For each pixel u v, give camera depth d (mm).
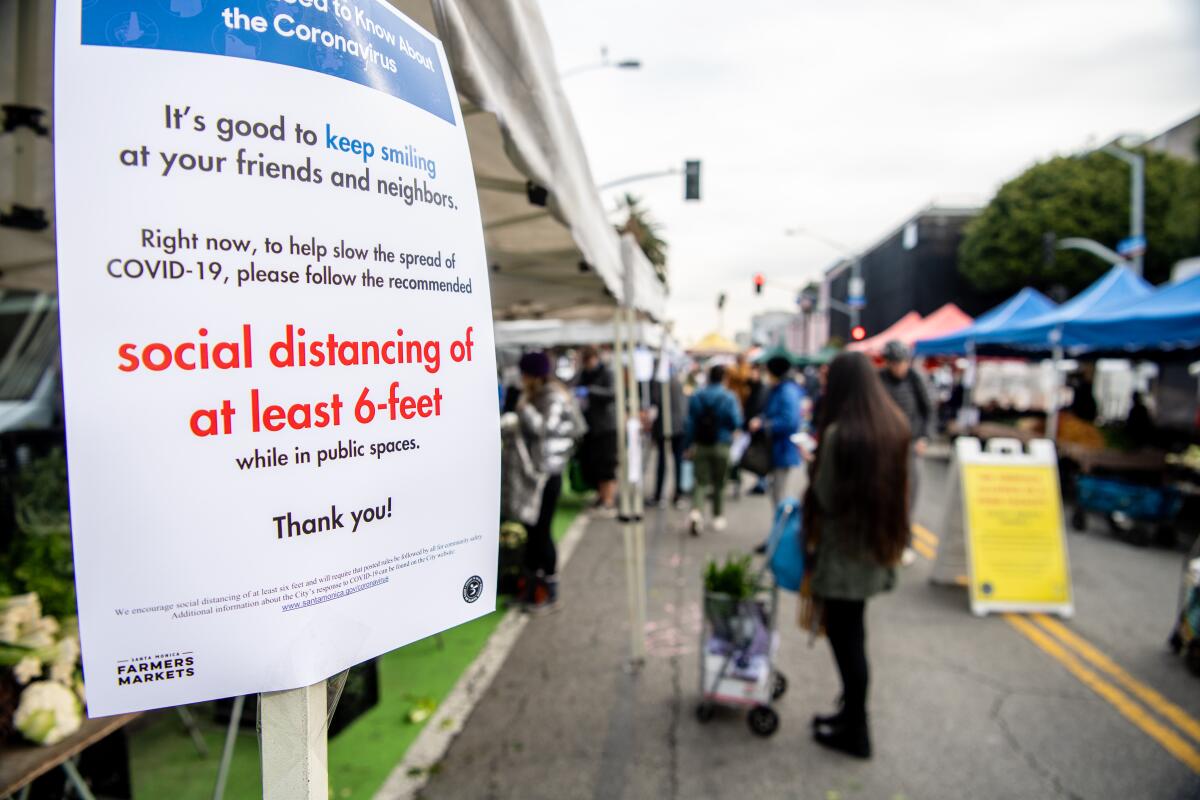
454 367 914
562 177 1825
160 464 693
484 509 949
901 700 3414
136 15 695
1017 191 26484
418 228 873
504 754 2941
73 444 657
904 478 2668
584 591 5094
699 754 2939
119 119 682
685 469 8070
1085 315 8047
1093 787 2719
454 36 1127
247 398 734
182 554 704
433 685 3600
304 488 768
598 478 7664
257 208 739
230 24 731
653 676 3680
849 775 2787
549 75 1701
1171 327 6930
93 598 669
